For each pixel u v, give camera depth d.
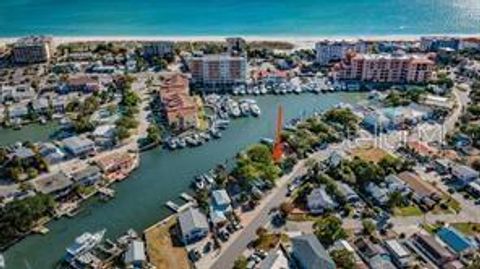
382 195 186.00
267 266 148.75
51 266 159.88
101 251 164.62
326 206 181.50
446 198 188.38
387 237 166.75
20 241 171.00
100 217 184.12
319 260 146.38
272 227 173.62
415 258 157.00
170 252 163.25
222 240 167.62
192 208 181.25
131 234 172.12
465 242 159.00
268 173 197.75
